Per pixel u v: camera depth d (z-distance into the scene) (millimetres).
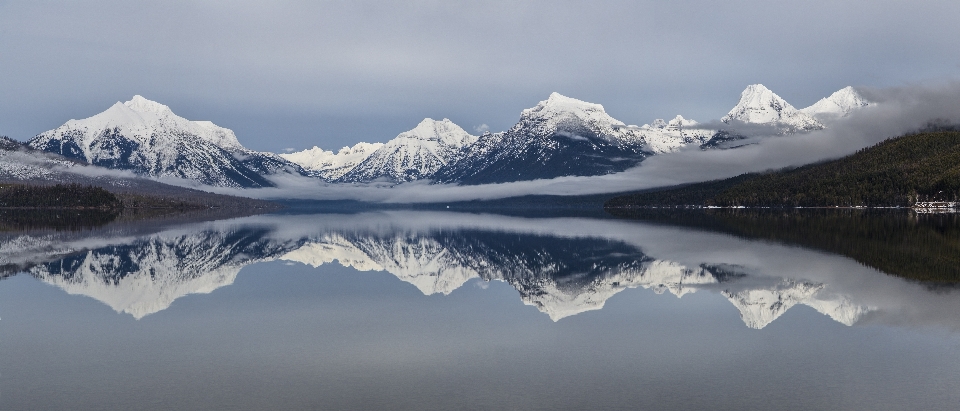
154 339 43375
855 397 31734
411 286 65938
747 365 36969
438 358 38906
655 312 51469
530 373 35969
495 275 75125
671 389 33219
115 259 90625
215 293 61250
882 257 84688
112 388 33625
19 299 57719
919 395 31844
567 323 47938
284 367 37188
